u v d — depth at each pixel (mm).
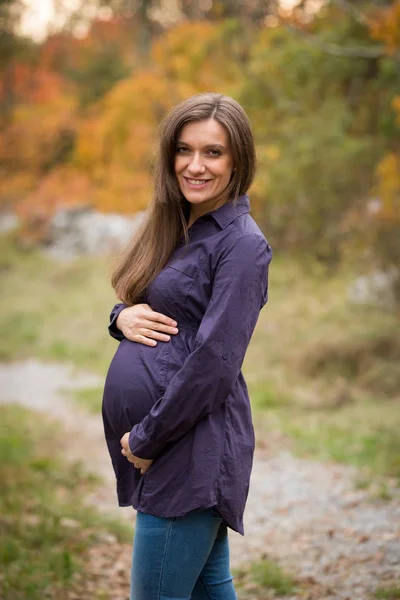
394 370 9062
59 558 3924
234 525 2154
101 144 19234
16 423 8016
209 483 2088
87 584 3771
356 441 6750
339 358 9695
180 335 2203
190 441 2115
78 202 20641
